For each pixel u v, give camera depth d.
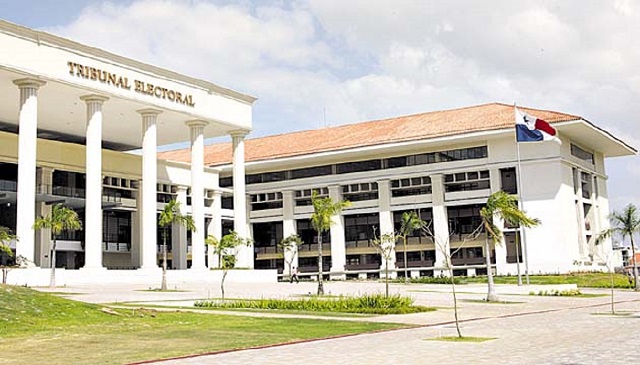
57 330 18.86
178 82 54.81
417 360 13.43
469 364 12.70
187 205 68.38
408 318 24.94
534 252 67.12
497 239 37.00
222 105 59.25
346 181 76.69
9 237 40.31
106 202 59.62
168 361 13.73
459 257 71.75
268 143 84.62
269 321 22.69
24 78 43.91
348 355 14.41
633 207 52.50
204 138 65.62
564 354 13.95
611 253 77.56
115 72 49.44
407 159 74.00
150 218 51.91
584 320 24.09
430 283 57.12
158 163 64.50
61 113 53.94
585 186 75.81
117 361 13.55
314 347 16.09
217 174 70.06
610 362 12.69
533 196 67.56
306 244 80.44
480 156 70.19
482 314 27.42
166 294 36.47
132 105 52.09
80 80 46.75
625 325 21.66
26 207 43.44
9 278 40.69
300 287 47.03
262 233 83.94
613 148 77.75
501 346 15.77
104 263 62.06
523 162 68.12
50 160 54.66
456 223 72.94
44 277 42.84
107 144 67.69
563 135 68.50
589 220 75.62
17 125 57.25
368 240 76.81
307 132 85.31
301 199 80.44
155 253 52.00
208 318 23.12
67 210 42.59
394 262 73.62
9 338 17.23
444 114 77.06
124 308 24.67
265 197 82.38
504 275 67.12
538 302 35.81
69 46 46.12
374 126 79.88
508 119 68.88
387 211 74.25
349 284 53.78
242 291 41.31
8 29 42.44
